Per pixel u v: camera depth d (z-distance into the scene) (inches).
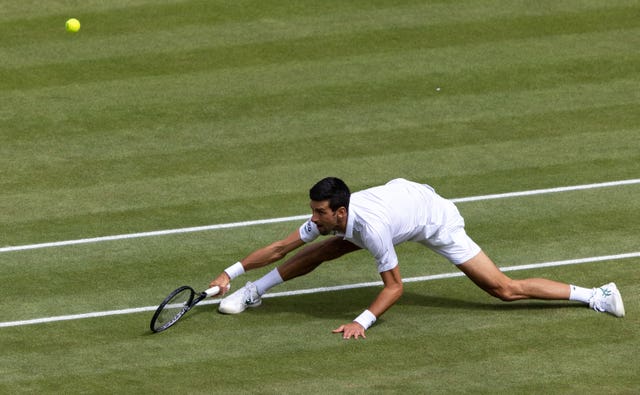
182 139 1887.3
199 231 1606.8
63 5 2319.1
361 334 1315.2
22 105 1994.3
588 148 1843.0
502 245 1555.1
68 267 1509.6
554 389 1205.7
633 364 1251.8
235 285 1476.4
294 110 1979.6
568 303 1389.0
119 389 1219.2
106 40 2202.3
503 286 1343.5
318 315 1382.9
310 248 1381.6
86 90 2042.3
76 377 1245.1
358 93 2031.3
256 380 1232.8
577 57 2146.9
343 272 1499.8
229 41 2199.8
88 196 1711.4
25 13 2290.8
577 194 1696.6
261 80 2076.8
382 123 1935.3
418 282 1466.5
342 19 2276.1
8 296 1434.5
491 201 1683.1
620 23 2266.2
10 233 1604.3
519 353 1279.5
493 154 1830.7
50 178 1766.7
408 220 1304.1
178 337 1331.2
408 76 2082.9
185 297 1403.8
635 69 2106.3
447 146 1857.8
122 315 1386.6
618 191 1701.5
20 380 1240.2
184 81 2071.9
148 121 1945.1
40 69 2103.8
